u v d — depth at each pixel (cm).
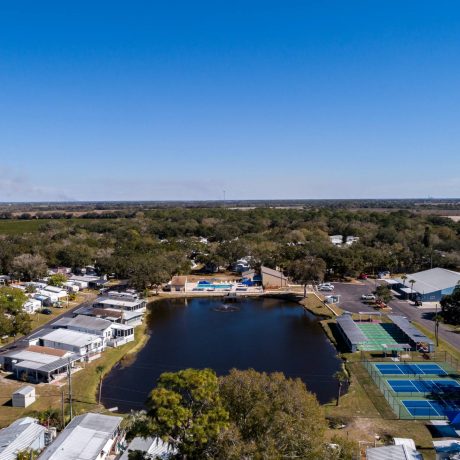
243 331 8919
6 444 4059
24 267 12644
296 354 7512
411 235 17825
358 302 10650
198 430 2805
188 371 3209
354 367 6712
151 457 3700
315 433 3078
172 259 13738
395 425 4866
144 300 10781
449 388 5872
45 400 5581
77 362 6850
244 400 3153
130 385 6212
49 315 9525
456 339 7844
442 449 4047
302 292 11906
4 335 7294
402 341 7794
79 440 4084
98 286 12438
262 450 2780
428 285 10956
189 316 10131
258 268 14488
